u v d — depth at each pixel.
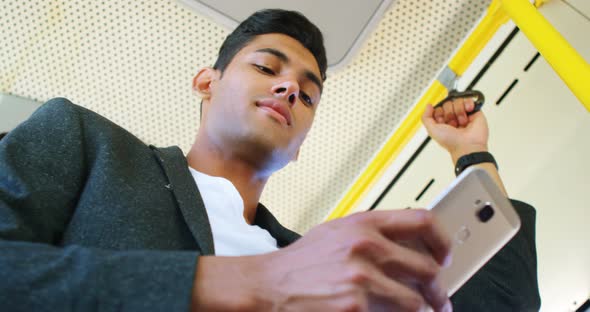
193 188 0.97
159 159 0.99
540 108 1.58
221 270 0.56
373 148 1.96
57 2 1.77
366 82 1.87
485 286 1.19
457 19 1.78
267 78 1.24
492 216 0.70
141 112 1.92
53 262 0.55
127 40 1.82
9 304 0.51
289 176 2.02
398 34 1.80
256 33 1.41
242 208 1.08
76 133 0.94
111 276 0.53
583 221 1.45
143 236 0.82
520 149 1.58
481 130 1.41
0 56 1.82
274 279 0.55
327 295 0.52
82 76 1.87
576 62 1.07
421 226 0.57
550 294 1.51
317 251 0.55
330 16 1.69
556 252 1.50
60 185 0.86
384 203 1.87
